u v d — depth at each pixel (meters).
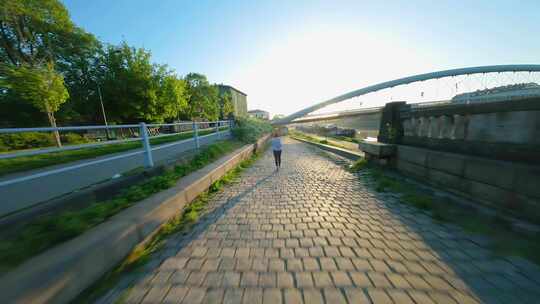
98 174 4.51
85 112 23.84
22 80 12.29
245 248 2.49
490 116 3.41
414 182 4.77
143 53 22.77
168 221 3.13
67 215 2.28
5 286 1.48
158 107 23.55
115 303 1.71
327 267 2.11
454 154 3.97
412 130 5.45
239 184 5.47
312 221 3.22
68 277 1.68
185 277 1.99
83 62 22.50
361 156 8.46
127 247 2.30
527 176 2.69
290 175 6.46
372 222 3.13
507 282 1.86
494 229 2.74
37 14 15.77
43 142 14.83
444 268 2.06
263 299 1.72
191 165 5.34
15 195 3.31
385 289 1.81
